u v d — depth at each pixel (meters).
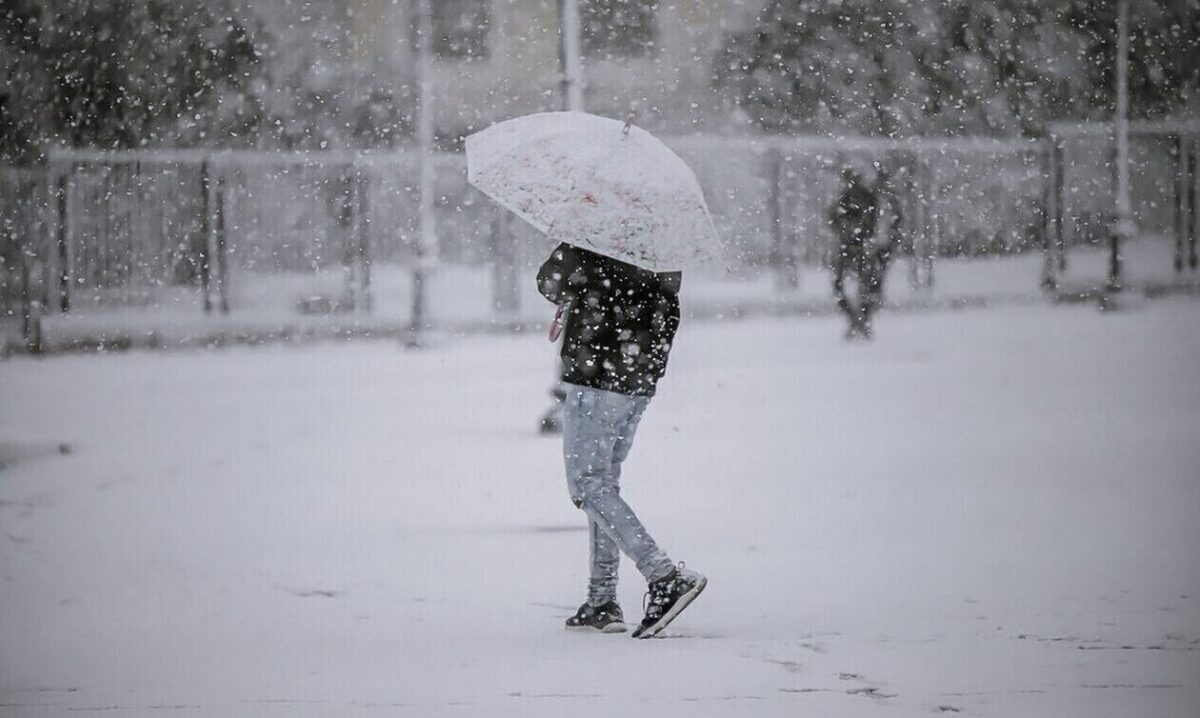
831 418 29.81
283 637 14.20
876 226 49.12
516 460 25.45
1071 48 82.12
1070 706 11.81
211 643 13.98
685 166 14.46
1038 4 81.88
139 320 56.25
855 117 81.94
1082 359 40.47
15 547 18.50
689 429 28.59
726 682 12.44
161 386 38.53
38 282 55.12
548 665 13.02
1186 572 16.64
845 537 18.75
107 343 53.12
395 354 48.66
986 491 21.72
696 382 36.44
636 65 81.56
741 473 23.58
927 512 20.27
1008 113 81.88
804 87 81.88
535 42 79.44
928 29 81.69
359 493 22.41
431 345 51.53
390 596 16.03
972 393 33.22
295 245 62.88
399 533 19.47
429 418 31.12
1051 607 15.11
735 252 71.31
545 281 14.24
